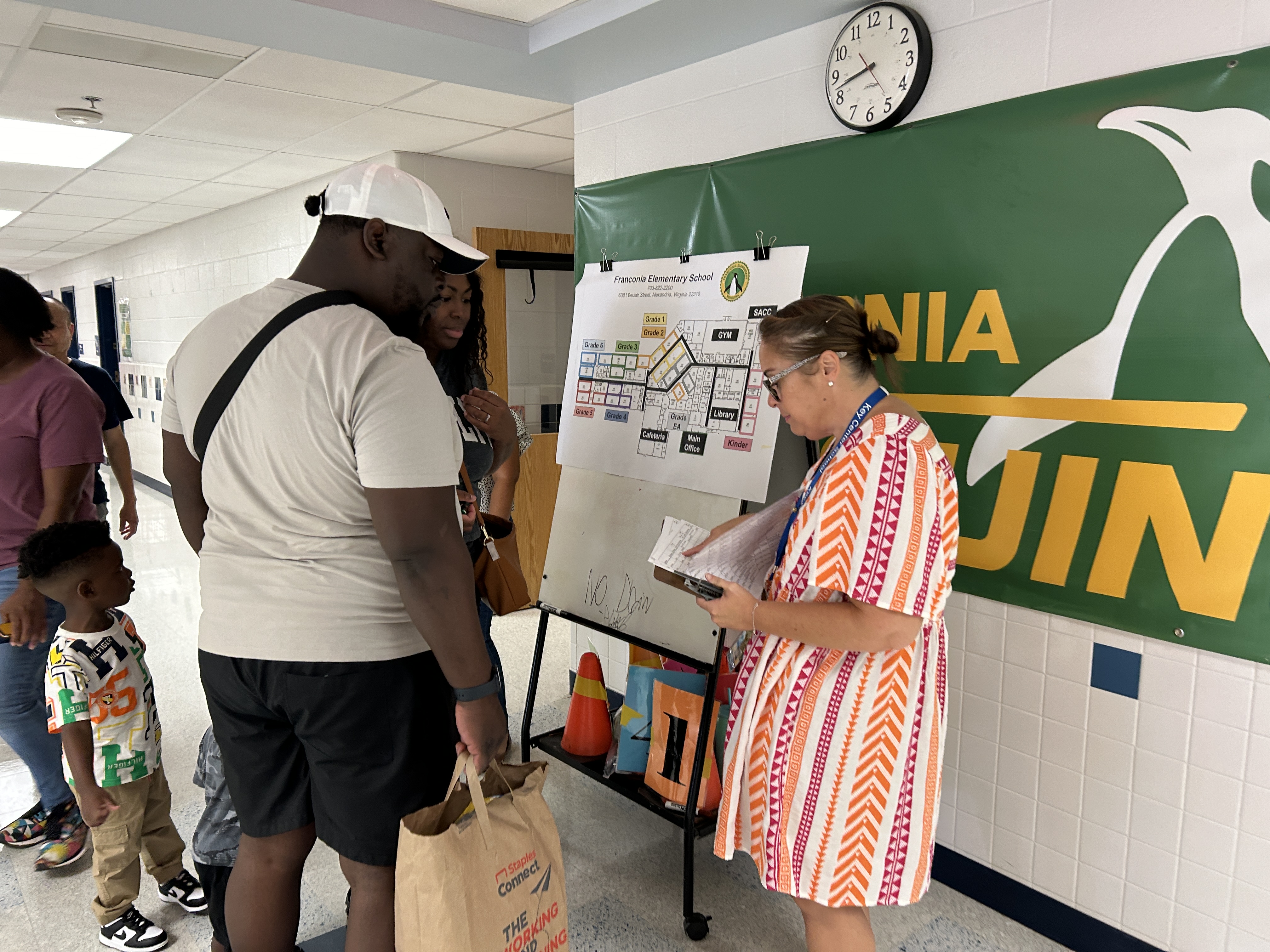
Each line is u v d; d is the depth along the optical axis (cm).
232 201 608
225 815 176
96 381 332
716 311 229
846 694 146
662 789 226
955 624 209
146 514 737
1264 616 157
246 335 124
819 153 222
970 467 199
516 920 126
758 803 156
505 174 479
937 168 197
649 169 278
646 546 240
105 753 185
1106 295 172
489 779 134
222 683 131
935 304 201
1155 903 180
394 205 129
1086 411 178
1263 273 152
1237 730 165
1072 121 173
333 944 190
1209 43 156
